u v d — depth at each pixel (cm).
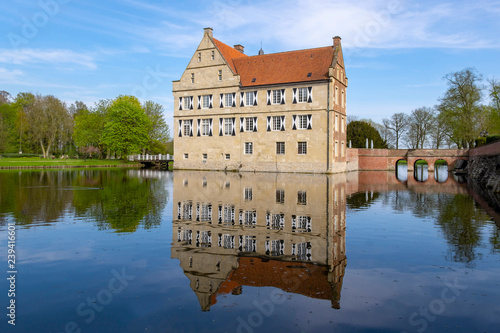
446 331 632
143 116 7238
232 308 715
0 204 1973
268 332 625
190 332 628
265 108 5031
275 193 2467
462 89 5912
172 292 789
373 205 2020
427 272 914
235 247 1115
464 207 1969
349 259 1007
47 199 2170
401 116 9025
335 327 643
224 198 2202
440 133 8031
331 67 4609
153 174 4659
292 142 4884
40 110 7431
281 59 5147
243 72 5319
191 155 5656
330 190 2720
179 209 1802
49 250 1097
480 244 1180
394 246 1146
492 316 688
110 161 7475
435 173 5862
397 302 743
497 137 3897
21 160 6969
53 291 801
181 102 5688
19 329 642
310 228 1385
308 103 4759
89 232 1320
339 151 5134
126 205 1939
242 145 5222
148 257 1023
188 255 1038
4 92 10162
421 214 1734
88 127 8300
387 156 6391
